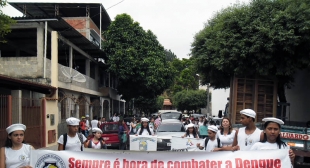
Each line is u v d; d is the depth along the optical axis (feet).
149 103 178.19
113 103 125.29
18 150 17.16
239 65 51.80
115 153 19.26
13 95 48.37
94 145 27.30
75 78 69.51
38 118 53.72
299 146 33.04
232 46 53.01
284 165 18.04
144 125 41.27
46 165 18.60
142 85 100.12
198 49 68.28
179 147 36.04
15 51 79.05
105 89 102.22
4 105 42.80
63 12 103.65
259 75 51.96
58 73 62.23
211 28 67.36
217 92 136.77
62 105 65.98
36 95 59.00
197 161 19.08
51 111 57.88
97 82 98.12
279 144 18.22
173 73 109.70
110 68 95.76
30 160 17.85
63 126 64.39
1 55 80.74
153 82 98.63
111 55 96.68
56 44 60.85
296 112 67.31
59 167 18.80
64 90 67.15
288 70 49.90
